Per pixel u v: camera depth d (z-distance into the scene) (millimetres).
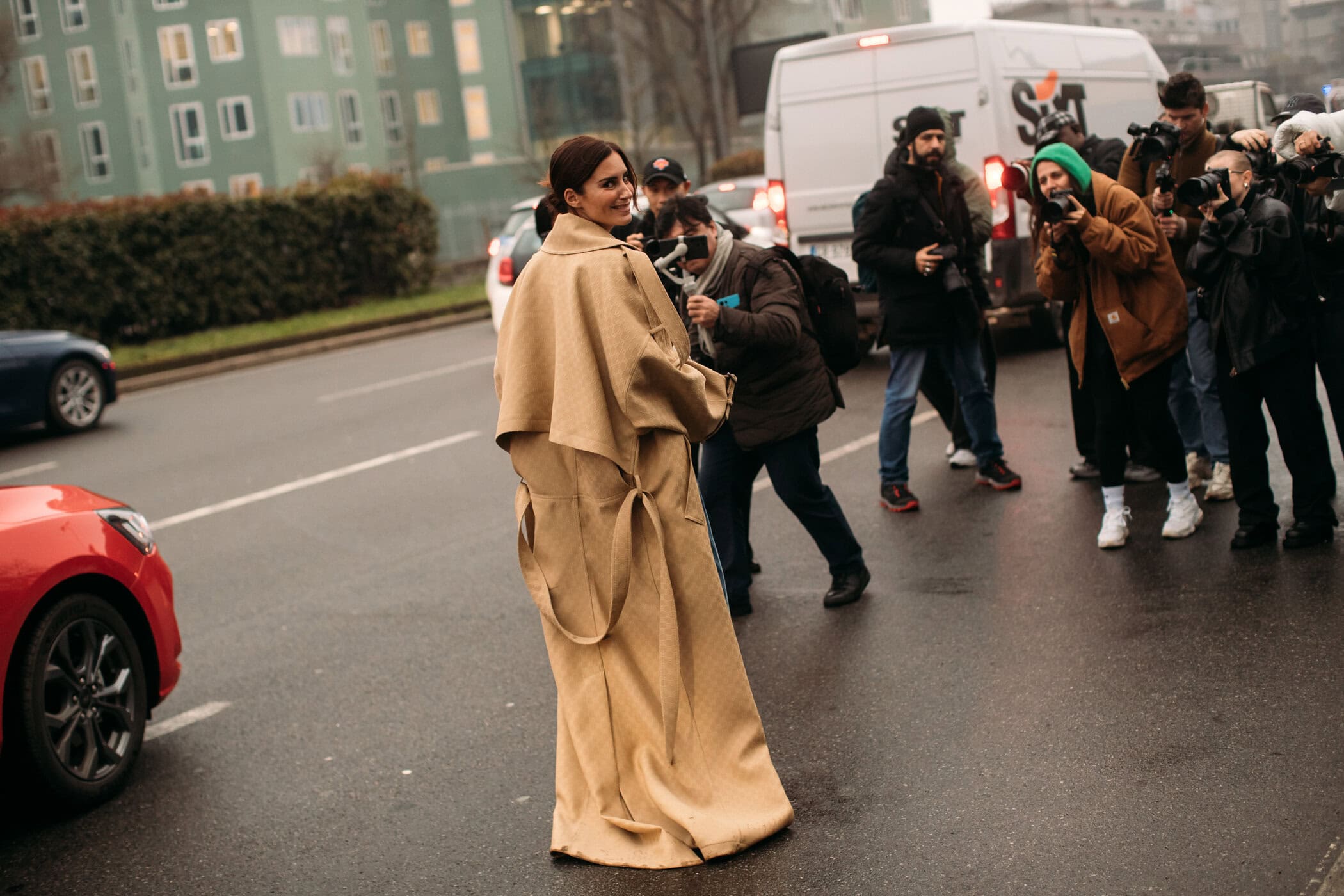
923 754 4145
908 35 10969
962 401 7184
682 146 46812
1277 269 5273
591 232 3629
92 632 4578
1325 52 21859
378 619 6383
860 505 7324
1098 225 5496
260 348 19500
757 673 5066
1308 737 3896
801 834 3701
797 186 11633
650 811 3711
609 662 3727
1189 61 14602
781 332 5203
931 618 5406
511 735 4766
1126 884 3225
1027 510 6793
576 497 3695
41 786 4363
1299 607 4914
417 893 3684
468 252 41656
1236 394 5555
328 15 55406
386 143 58250
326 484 9648
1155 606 5156
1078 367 5949
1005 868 3379
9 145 47969
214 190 54375
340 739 4938
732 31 41031
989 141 10703
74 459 12086
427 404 12758
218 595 7133
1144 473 7066
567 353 3553
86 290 20547
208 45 53406
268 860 4016
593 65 52344
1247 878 3191
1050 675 4637
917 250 6887
